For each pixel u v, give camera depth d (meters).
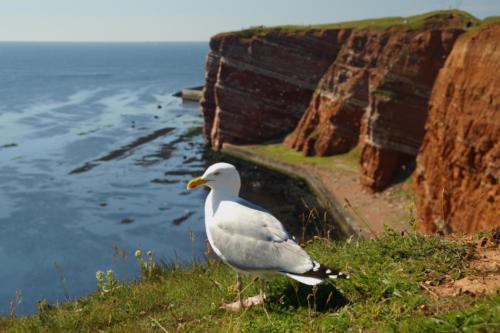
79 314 7.73
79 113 102.06
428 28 50.56
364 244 8.25
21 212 43.31
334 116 57.38
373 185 44.78
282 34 68.25
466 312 5.04
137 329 6.71
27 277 31.89
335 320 5.74
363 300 6.18
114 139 75.81
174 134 81.12
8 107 110.25
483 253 7.15
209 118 74.00
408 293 6.06
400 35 51.56
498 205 24.95
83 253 35.47
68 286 30.52
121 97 133.25
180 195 49.38
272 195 50.12
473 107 28.20
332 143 57.38
